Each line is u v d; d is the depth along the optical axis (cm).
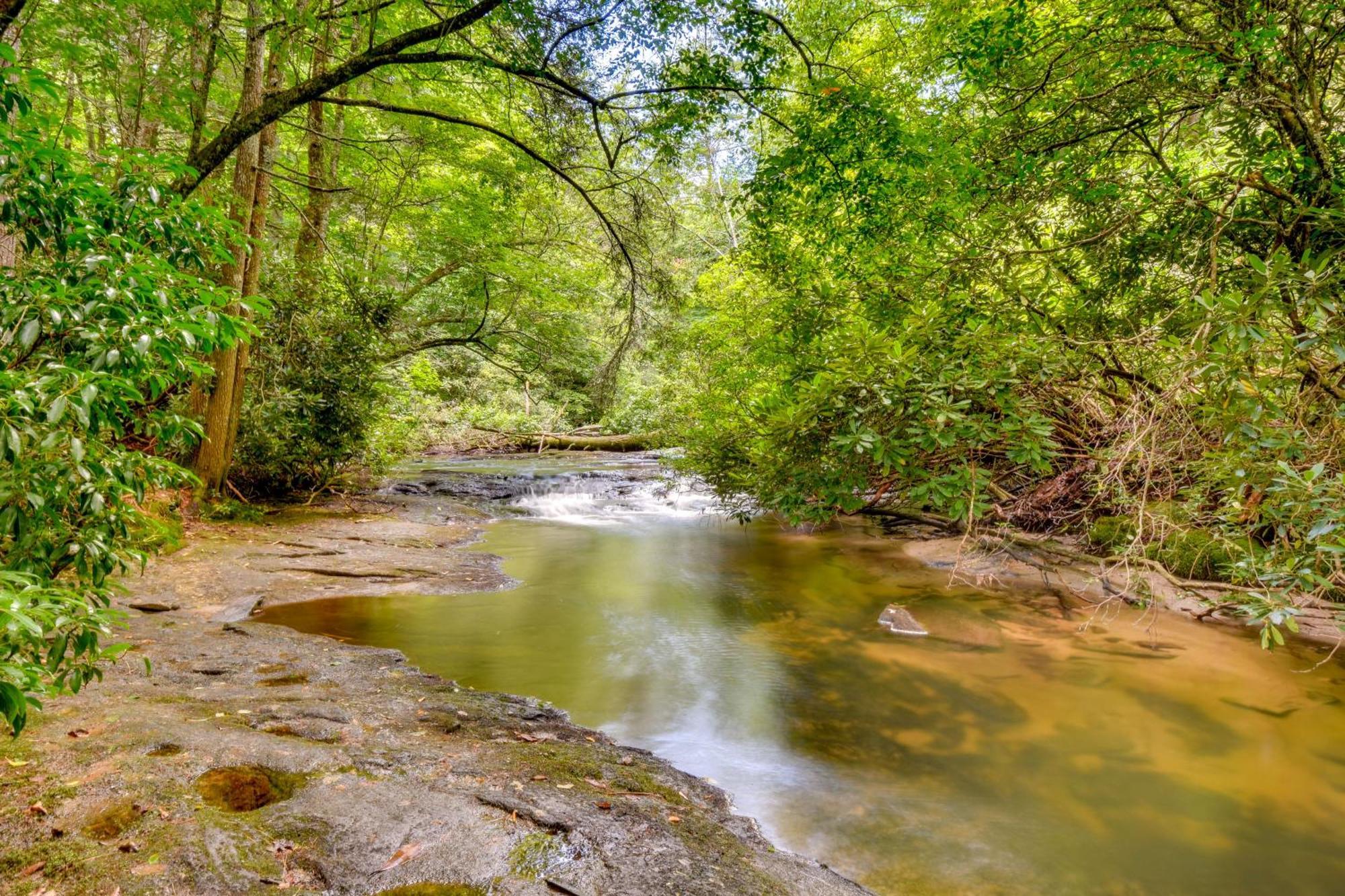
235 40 757
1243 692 424
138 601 497
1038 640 521
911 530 888
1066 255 485
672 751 355
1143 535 538
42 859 184
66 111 618
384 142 826
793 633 550
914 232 507
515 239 1212
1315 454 300
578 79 541
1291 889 254
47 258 236
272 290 871
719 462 657
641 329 830
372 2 543
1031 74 496
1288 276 268
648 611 605
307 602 560
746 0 471
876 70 746
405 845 211
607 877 205
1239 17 382
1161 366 385
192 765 243
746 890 213
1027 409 383
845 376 387
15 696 137
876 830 287
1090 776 335
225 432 800
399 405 1316
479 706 373
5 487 162
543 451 1845
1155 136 515
